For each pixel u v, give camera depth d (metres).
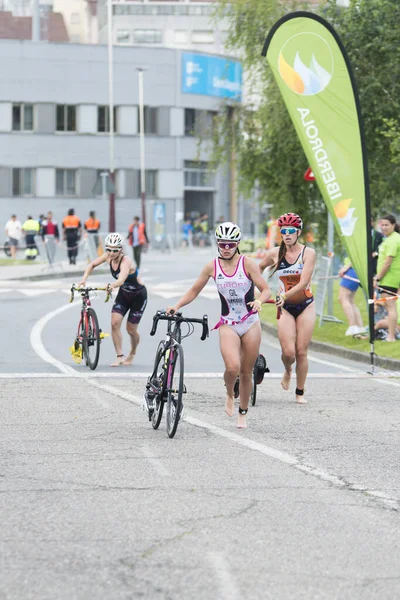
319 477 18.84
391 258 41.19
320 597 12.18
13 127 166.00
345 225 36.81
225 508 16.41
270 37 37.31
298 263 28.16
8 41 164.88
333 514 16.12
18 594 12.20
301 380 28.41
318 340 43.56
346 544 14.43
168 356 23.39
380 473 19.27
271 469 19.50
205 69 175.88
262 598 12.12
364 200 36.47
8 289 71.94
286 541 14.55
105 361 37.59
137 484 18.08
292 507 16.55
